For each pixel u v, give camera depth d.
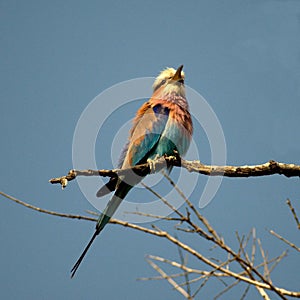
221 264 7.11
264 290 7.46
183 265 7.01
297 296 6.95
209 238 7.15
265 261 7.38
